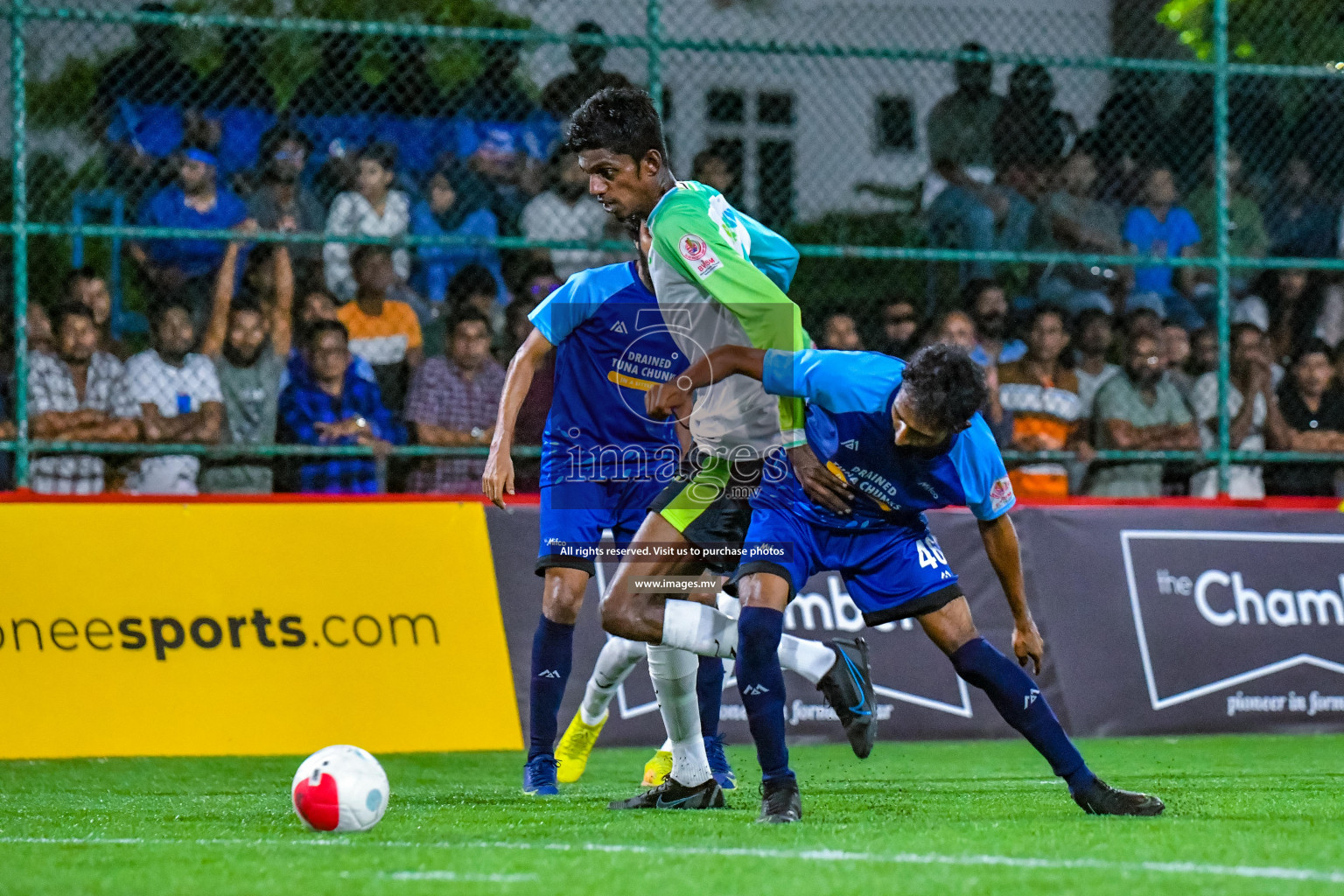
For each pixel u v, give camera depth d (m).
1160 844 10.35
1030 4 31.09
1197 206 28.17
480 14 27.39
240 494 20.94
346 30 22.41
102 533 20.33
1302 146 28.44
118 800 15.27
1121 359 26.72
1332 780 16.81
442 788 16.52
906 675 22.42
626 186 13.41
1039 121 28.06
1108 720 22.88
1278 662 23.78
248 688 20.28
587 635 21.41
